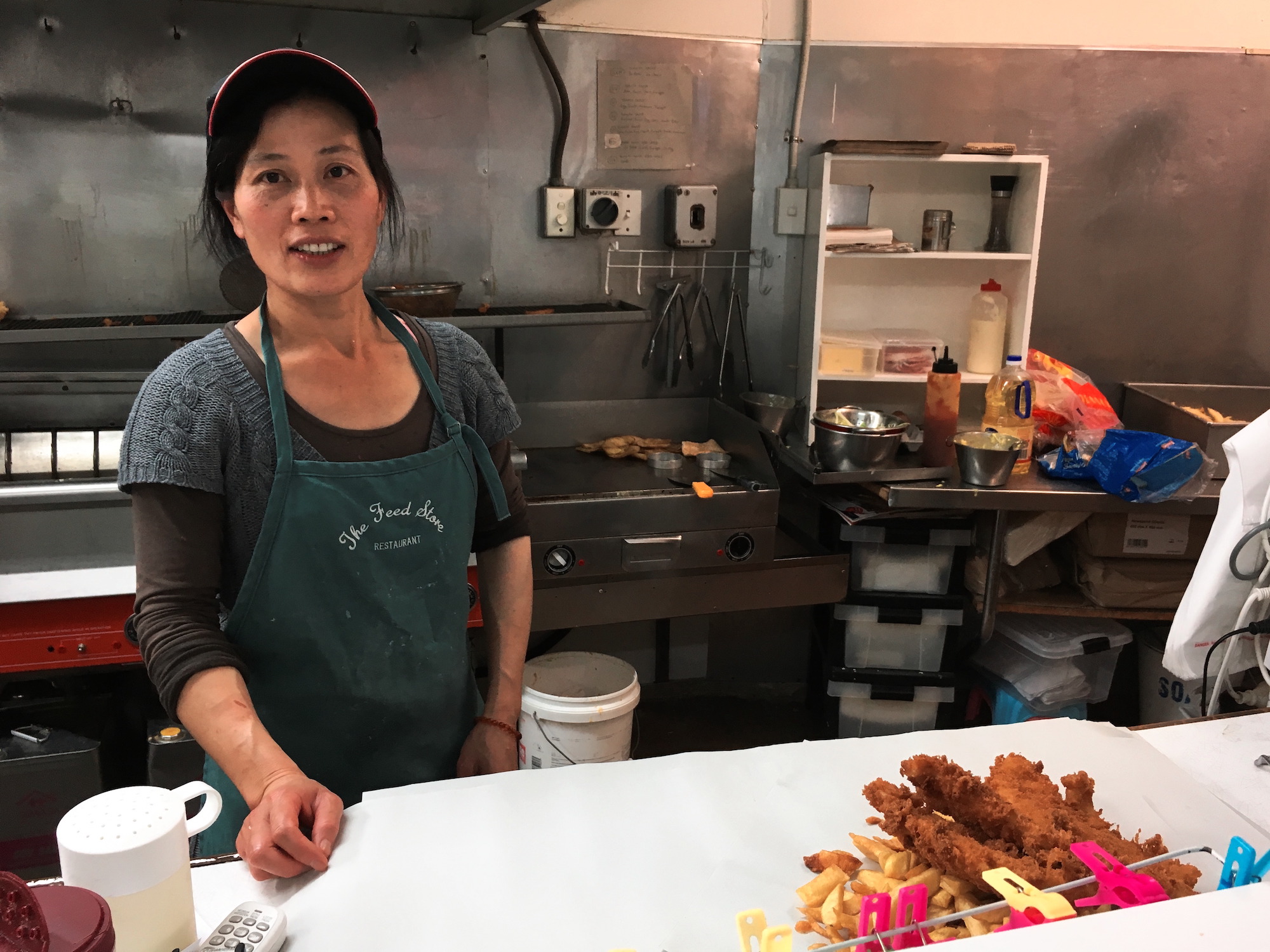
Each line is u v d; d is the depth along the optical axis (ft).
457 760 4.61
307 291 3.73
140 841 2.64
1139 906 2.47
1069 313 9.88
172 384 3.77
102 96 7.68
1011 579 8.82
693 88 9.07
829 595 8.24
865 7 9.11
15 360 7.89
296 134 3.61
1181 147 9.60
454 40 8.39
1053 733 4.04
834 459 8.07
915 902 2.76
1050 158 9.52
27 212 7.72
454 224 8.77
